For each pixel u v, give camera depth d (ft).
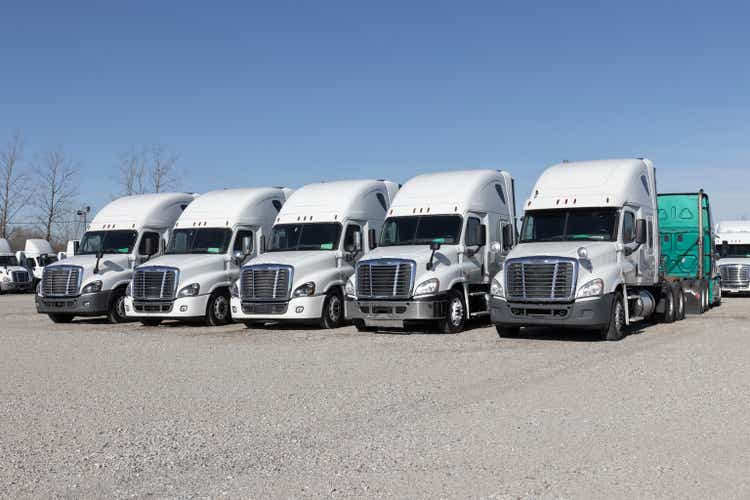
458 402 32.14
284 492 20.67
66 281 73.56
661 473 21.68
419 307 58.03
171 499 20.26
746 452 23.73
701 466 22.30
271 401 33.01
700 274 77.46
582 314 51.67
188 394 35.01
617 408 30.32
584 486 20.65
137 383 38.29
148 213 78.28
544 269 52.60
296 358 46.62
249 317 65.05
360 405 31.83
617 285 53.93
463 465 22.86
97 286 73.46
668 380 36.52
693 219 78.64
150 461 23.89
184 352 50.52
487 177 66.28
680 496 19.71
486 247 64.69
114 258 75.41
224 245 72.13
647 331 59.98
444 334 59.52
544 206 58.13
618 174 58.23
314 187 72.18
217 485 21.39
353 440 26.05
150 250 77.25
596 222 56.24
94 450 25.31
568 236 56.49
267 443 25.84
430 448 24.82
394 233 63.62
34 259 170.19
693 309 75.77
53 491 21.06
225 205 74.54
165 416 30.35
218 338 59.41
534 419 28.66
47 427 28.73
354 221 68.80
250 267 65.16
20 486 21.52
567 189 58.39
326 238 67.46
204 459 24.02
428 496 20.12
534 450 24.36
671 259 79.87
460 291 61.57
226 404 32.53
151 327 70.33
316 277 64.59
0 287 150.51
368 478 21.77
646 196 61.67
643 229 56.08
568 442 25.26
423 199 64.28
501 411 30.19
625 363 42.32
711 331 59.11
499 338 56.24
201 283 69.31
